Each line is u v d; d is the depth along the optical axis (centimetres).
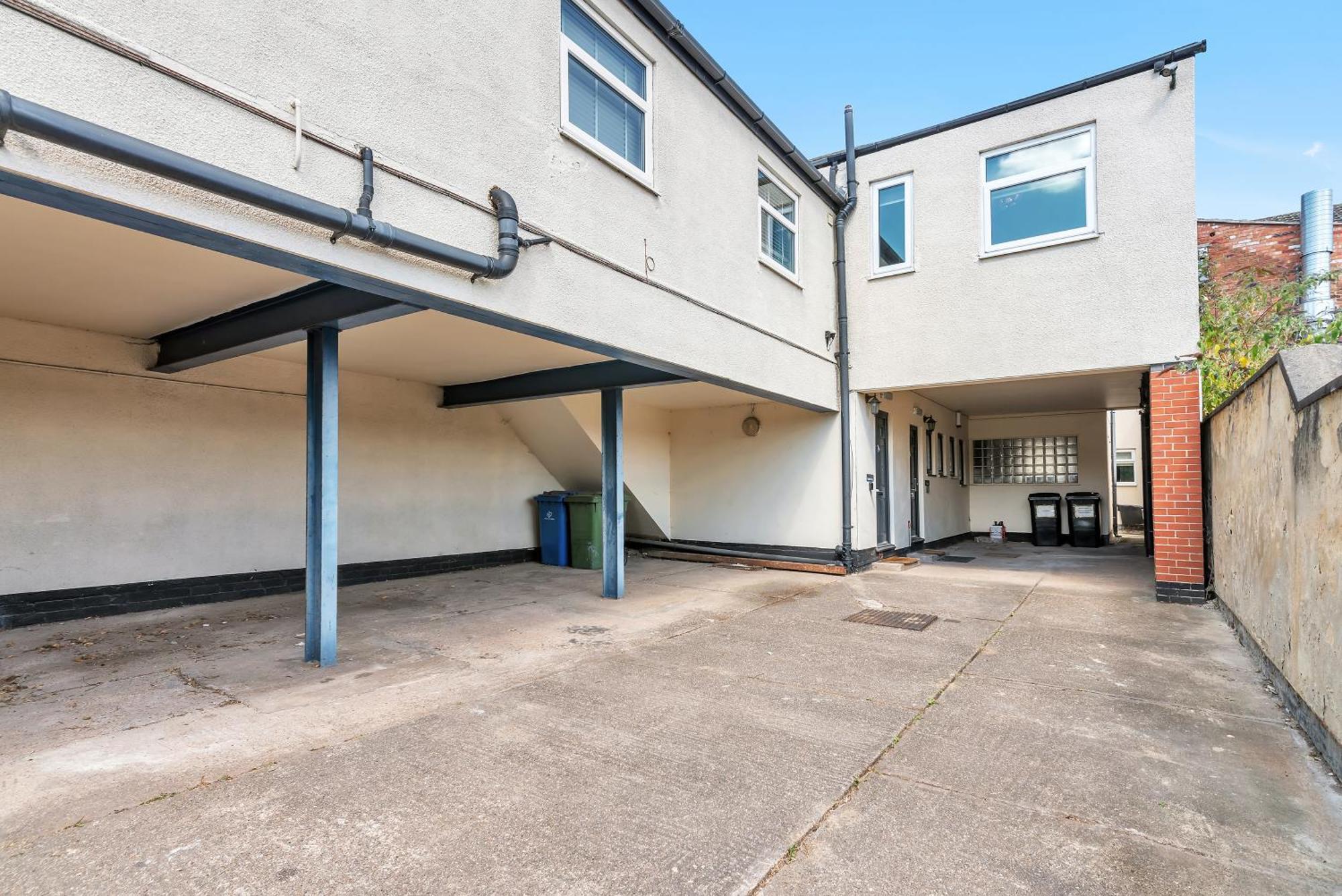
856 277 977
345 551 817
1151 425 754
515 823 267
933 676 463
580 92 557
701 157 703
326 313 452
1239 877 233
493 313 445
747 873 235
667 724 372
